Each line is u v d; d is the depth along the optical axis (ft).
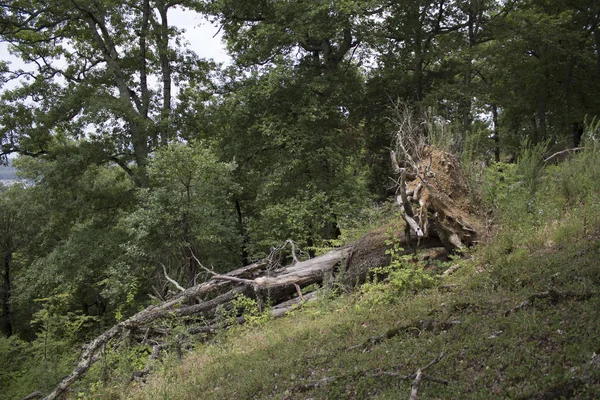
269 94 61.41
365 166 74.49
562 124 83.87
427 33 67.21
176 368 26.37
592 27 81.00
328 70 65.36
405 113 38.70
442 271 26.68
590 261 18.70
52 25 73.41
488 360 15.14
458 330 17.89
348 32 65.10
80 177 71.67
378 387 16.31
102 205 72.59
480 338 16.49
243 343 26.96
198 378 23.25
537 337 15.37
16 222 103.09
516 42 67.77
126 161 73.36
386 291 25.22
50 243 81.41
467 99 60.03
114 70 75.05
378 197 65.16
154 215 50.31
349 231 38.81
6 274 102.17
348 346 20.40
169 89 78.48
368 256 31.86
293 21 61.72
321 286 34.78
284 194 60.54
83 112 67.00
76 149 70.23
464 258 26.45
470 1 64.64
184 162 51.03
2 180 110.83
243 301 33.53
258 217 68.44
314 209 54.75
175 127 72.13
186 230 51.83
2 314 100.73
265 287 34.30
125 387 27.12
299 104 62.90
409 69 69.56
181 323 34.86
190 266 52.03
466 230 27.55
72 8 73.00
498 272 21.58
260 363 22.06
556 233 23.30
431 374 15.71
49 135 75.00
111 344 34.63
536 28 64.13
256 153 66.80
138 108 77.36
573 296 16.79
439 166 29.63
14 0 72.08
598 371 12.53
